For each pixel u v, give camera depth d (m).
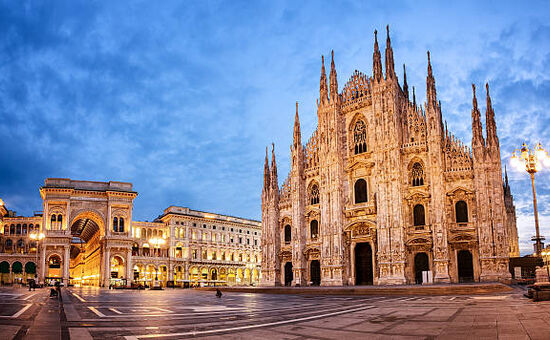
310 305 31.94
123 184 117.19
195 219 133.88
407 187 70.69
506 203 82.56
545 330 14.91
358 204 75.62
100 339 14.75
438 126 68.94
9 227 131.12
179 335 15.84
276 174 89.56
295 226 82.38
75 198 112.38
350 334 16.02
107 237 111.38
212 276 134.75
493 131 65.81
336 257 75.69
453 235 65.81
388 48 76.06
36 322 19.03
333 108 80.88
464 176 66.81
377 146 74.00
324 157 80.62
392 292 49.00
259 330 17.27
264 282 86.12
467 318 19.69
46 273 106.25
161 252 129.75
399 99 77.06
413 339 14.62
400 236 69.06
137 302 35.38
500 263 62.03
